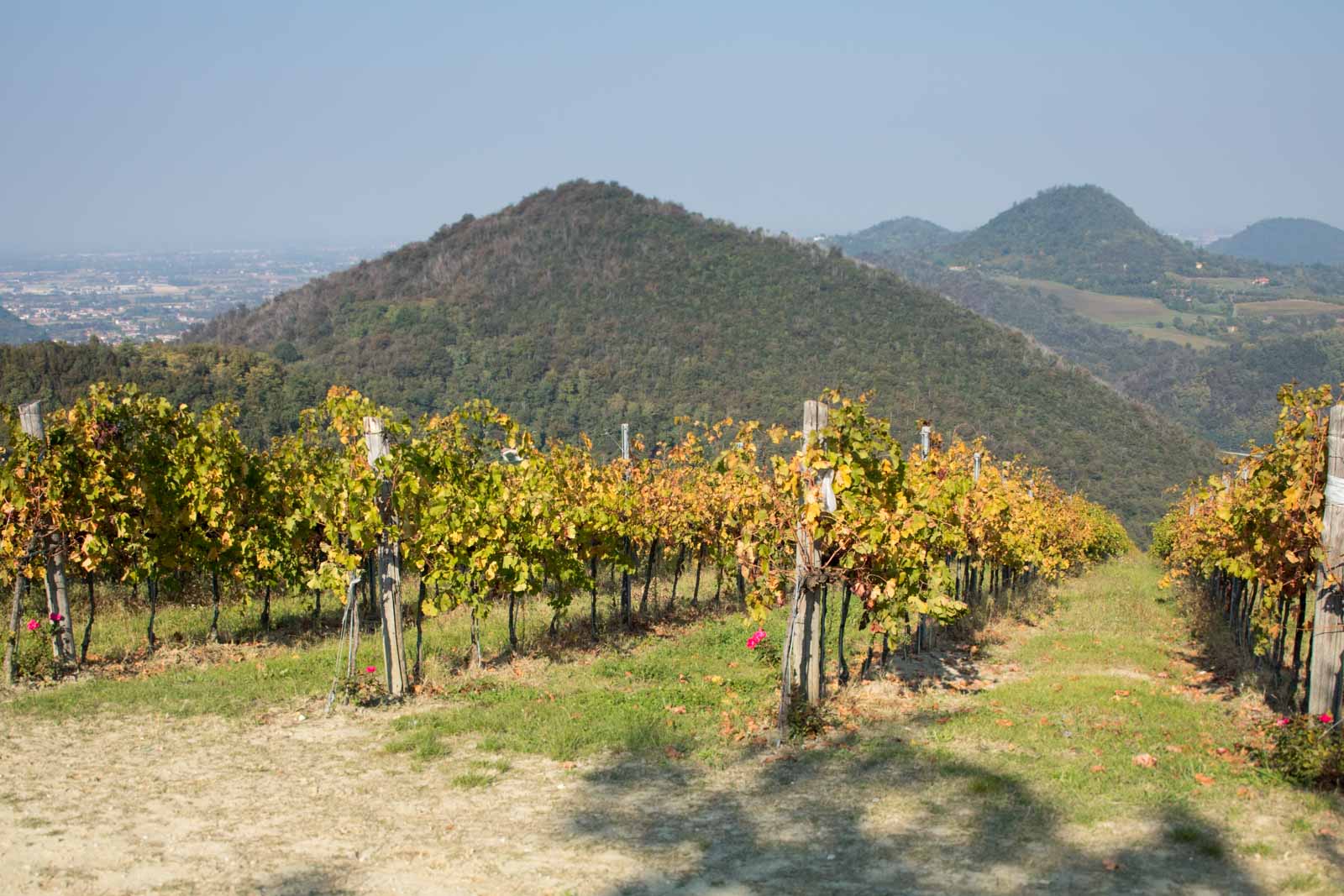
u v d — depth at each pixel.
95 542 10.18
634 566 14.55
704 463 15.93
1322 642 7.80
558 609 12.48
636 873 5.23
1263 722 8.25
